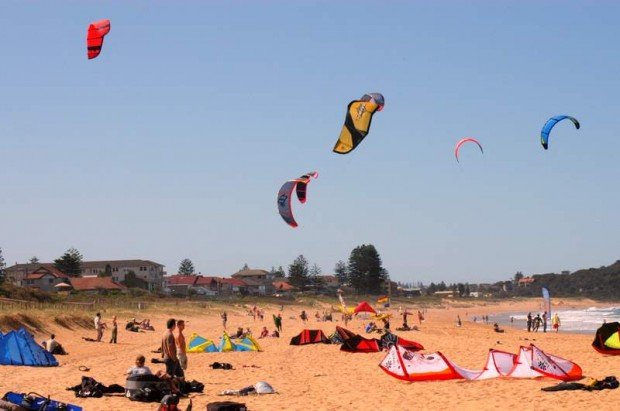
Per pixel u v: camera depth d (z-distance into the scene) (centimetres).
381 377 1912
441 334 4575
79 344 3162
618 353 2286
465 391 1532
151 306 7550
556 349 2792
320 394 1588
